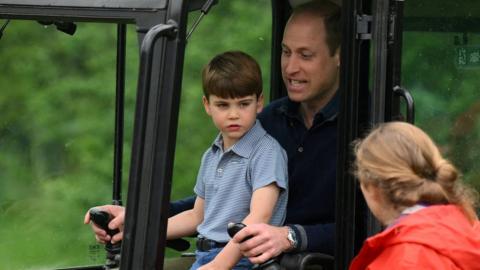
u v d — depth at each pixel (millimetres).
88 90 31109
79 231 29484
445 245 10789
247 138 14047
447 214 10992
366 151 11172
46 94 31328
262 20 26578
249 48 26234
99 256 19391
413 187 10930
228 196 14023
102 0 12078
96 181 30266
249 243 13102
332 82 14609
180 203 15773
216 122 14000
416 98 13562
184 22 11742
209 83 13891
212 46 27266
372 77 12773
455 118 13812
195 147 27484
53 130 31172
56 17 12211
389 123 11367
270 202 13758
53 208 29969
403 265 10766
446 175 10992
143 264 11570
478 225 11383
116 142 16953
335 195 13867
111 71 31062
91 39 30938
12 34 31406
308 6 14781
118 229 14914
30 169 30938
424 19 13547
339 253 12703
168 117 11641
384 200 11102
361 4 12773
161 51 11672
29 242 29250
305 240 13562
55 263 28844
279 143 14758
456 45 13797
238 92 13797
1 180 30609
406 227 10898
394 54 12727
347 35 12727
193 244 21703
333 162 14266
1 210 29938
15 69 31469
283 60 14852
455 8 13758
